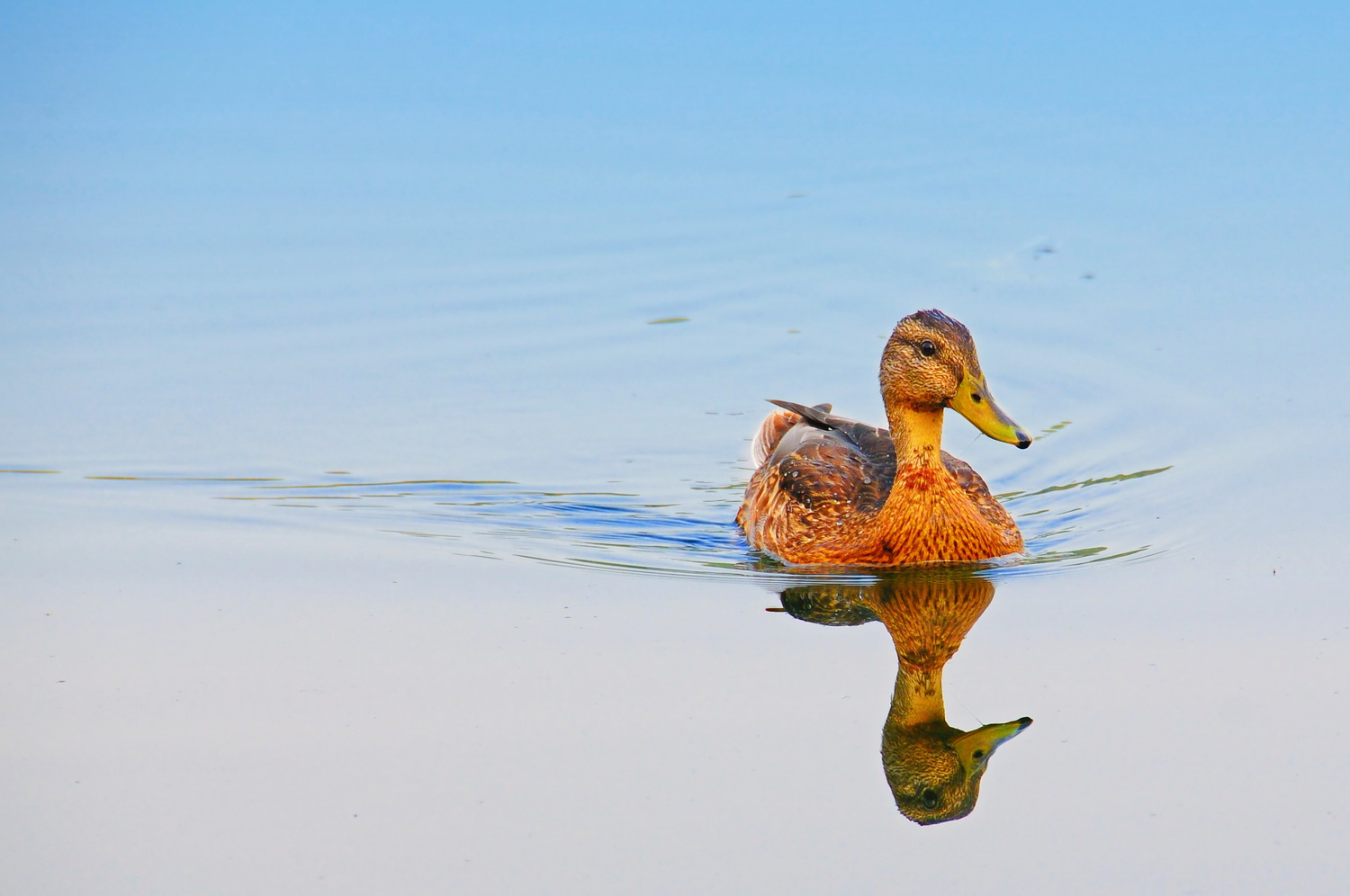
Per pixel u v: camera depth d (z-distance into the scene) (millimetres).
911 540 16672
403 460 21062
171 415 22156
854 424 20219
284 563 17312
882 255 27406
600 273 27344
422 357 24453
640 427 22422
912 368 16375
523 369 24156
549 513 19516
